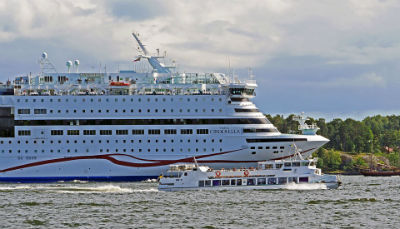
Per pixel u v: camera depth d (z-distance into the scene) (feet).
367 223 596.70
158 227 576.61
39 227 578.66
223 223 594.24
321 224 590.55
